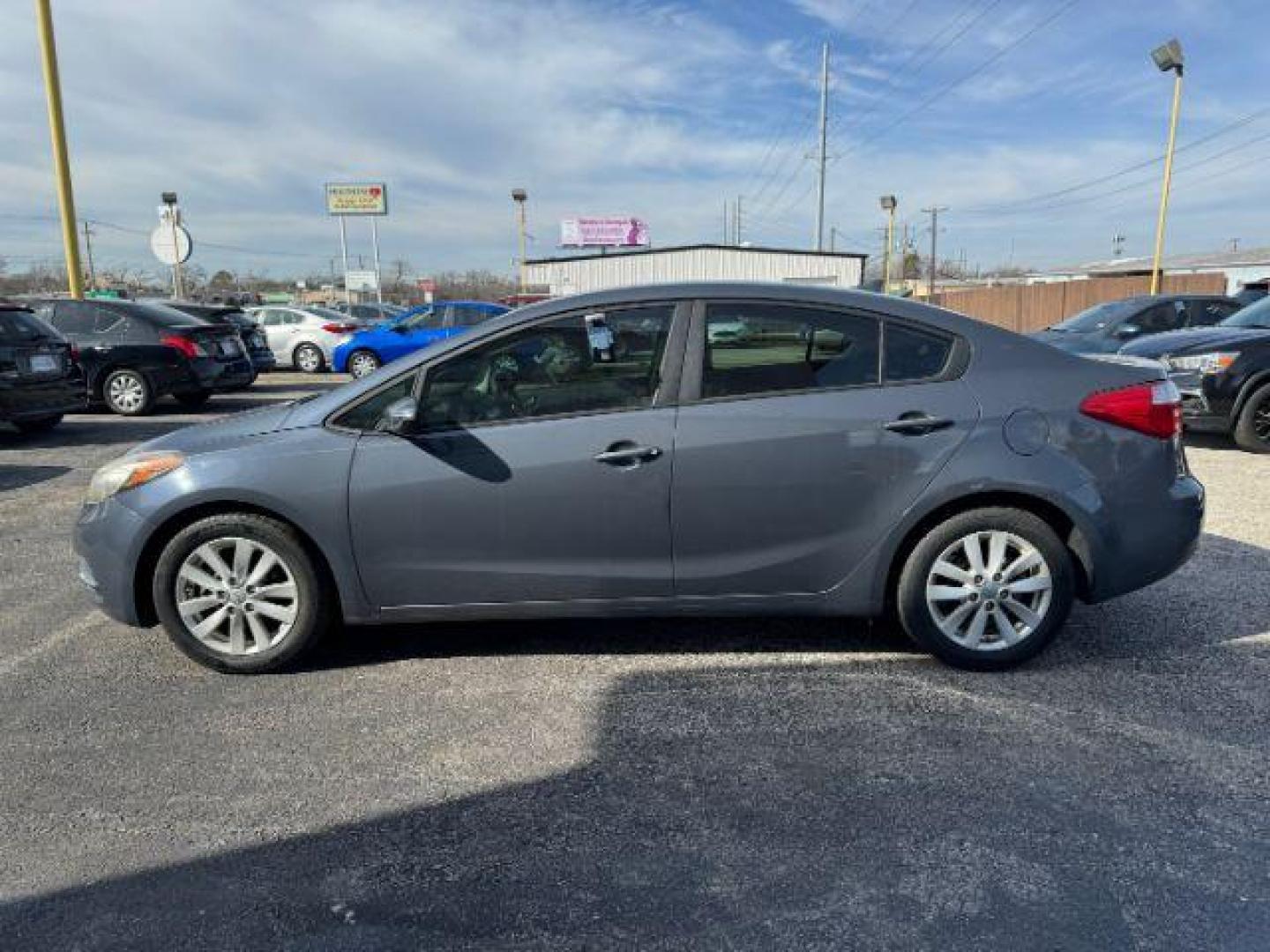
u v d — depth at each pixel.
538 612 3.58
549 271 40.88
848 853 2.48
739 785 2.82
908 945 2.13
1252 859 2.43
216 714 3.33
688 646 3.92
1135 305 11.88
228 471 3.47
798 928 2.19
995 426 3.43
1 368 8.43
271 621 3.66
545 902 2.30
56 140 12.62
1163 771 2.86
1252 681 3.50
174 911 2.28
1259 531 5.56
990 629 3.61
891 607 3.67
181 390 11.67
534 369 3.50
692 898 2.31
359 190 43.12
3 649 3.96
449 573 3.52
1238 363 8.09
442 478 3.45
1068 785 2.79
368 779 2.88
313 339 19.34
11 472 7.93
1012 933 2.16
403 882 2.38
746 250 39.53
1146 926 2.18
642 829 2.61
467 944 2.15
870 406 3.43
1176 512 3.53
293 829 2.62
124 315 11.55
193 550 3.57
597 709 3.35
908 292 52.28
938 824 2.60
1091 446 3.46
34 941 2.17
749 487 3.43
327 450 3.48
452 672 3.68
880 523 3.46
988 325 3.58
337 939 2.17
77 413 11.88
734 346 3.48
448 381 3.51
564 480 3.43
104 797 2.79
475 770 2.93
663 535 3.47
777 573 3.52
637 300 3.52
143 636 4.09
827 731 3.15
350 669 3.72
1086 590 3.55
